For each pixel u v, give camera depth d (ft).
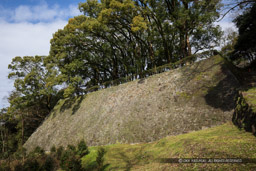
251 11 56.13
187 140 30.37
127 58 94.99
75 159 33.53
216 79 43.62
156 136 43.98
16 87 100.48
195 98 44.47
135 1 71.46
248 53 69.77
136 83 68.39
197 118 39.73
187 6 61.16
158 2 66.95
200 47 82.12
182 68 55.72
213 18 52.06
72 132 72.59
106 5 68.18
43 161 45.60
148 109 53.78
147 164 29.37
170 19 65.10
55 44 92.94
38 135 94.84
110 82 87.45
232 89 38.60
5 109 107.04
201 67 49.98
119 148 45.24
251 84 37.60
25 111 102.83
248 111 24.85
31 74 102.01
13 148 98.78
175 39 86.38
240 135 24.07
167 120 45.52
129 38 84.38
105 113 67.72
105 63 105.81
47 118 106.01
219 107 37.88
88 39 88.89
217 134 28.48
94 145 56.85
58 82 85.25
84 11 87.04
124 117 58.29
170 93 52.01
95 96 84.53
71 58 93.35
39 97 108.88
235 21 65.10
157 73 66.54
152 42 78.95
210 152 21.67
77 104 90.79
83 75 108.27
